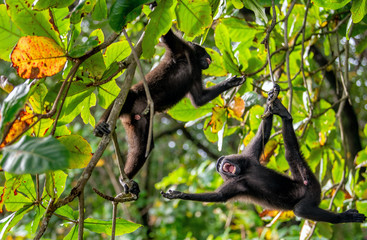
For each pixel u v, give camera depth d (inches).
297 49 398.6
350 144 518.9
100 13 230.5
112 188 876.6
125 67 232.7
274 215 412.5
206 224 811.4
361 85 637.3
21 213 240.4
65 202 193.3
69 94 230.8
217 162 361.1
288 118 286.0
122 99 218.7
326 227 384.5
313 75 411.2
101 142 203.8
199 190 576.7
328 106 398.3
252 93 318.3
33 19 206.5
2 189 239.9
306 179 303.0
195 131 968.9
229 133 383.6
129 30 462.6
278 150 365.7
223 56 312.7
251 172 334.6
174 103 334.0
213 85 356.2
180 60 335.9
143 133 312.3
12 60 206.2
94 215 756.6
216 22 342.6
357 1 262.5
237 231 729.6
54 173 239.3
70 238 255.1
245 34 350.6
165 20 225.3
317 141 405.4
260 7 278.4
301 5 389.1
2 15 208.5
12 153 143.3
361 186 395.2
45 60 209.9
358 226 477.1
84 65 233.3
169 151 1023.6
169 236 729.6
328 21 395.2
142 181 911.0
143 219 832.9
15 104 170.9
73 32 222.7
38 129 232.4
